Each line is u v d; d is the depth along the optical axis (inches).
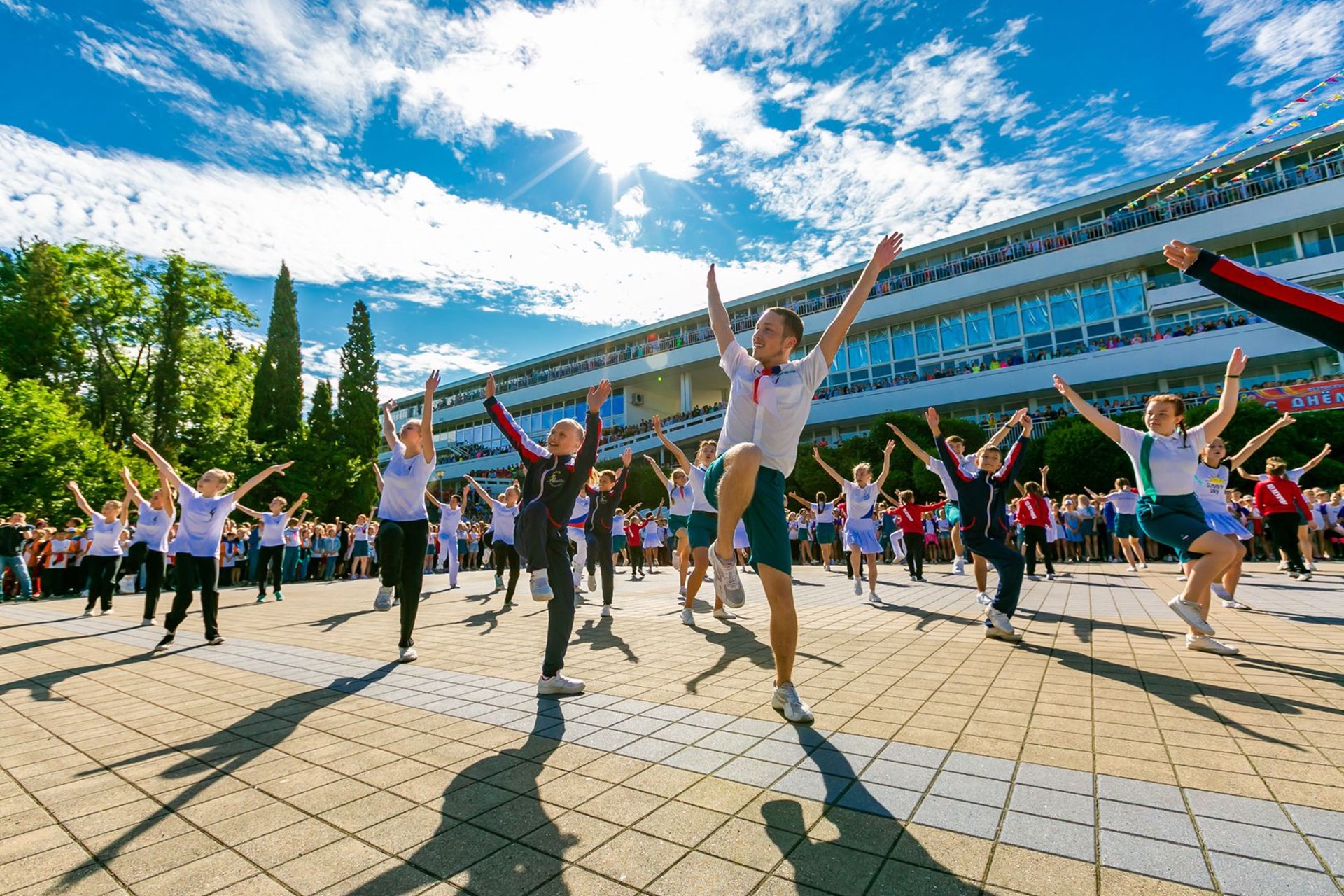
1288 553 382.6
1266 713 118.7
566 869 70.4
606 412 1817.2
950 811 82.3
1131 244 1140.5
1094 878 65.6
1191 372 1068.5
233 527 576.4
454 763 103.9
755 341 122.6
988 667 164.1
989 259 1279.5
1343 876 64.3
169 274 1112.2
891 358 1407.5
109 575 359.9
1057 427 914.7
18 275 1072.8
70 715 136.7
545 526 146.6
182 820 84.8
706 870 69.1
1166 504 179.3
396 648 214.1
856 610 289.3
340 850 75.8
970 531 212.5
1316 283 1027.9
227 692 154.9
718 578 111.9
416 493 195.8
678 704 135.9
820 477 1019.3
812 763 99.7
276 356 1360.7
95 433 821.2
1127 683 143.6
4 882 69.2
